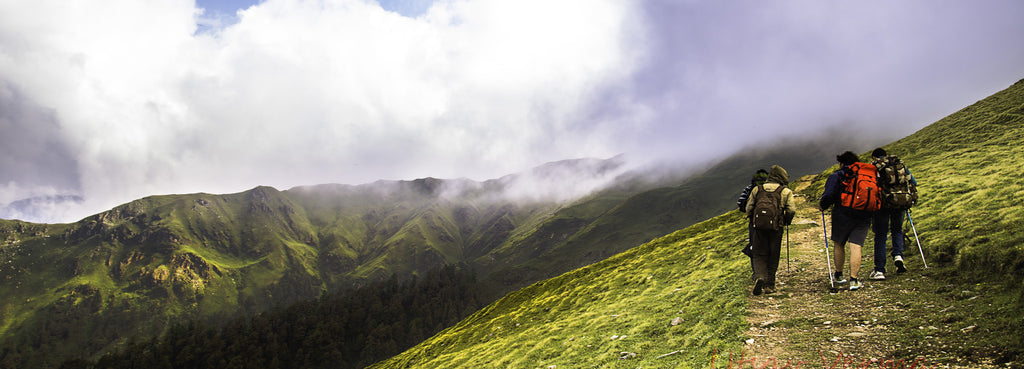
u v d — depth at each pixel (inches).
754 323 454.9
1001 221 476.7
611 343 650.8
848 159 495.8
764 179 547.2
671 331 581.3
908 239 555.5
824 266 605.3
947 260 464.8
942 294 384.2
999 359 258.2
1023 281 331.3
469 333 1859.0
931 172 1176.8
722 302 589.9
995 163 986.7
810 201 1370.6
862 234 466.9
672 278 1056.8
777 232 510.9
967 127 1624.0
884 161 475.8
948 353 283.9
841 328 378.6
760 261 522.3
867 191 454.6
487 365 976.3
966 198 703.1
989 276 379.2
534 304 1763.0
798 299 493.4
